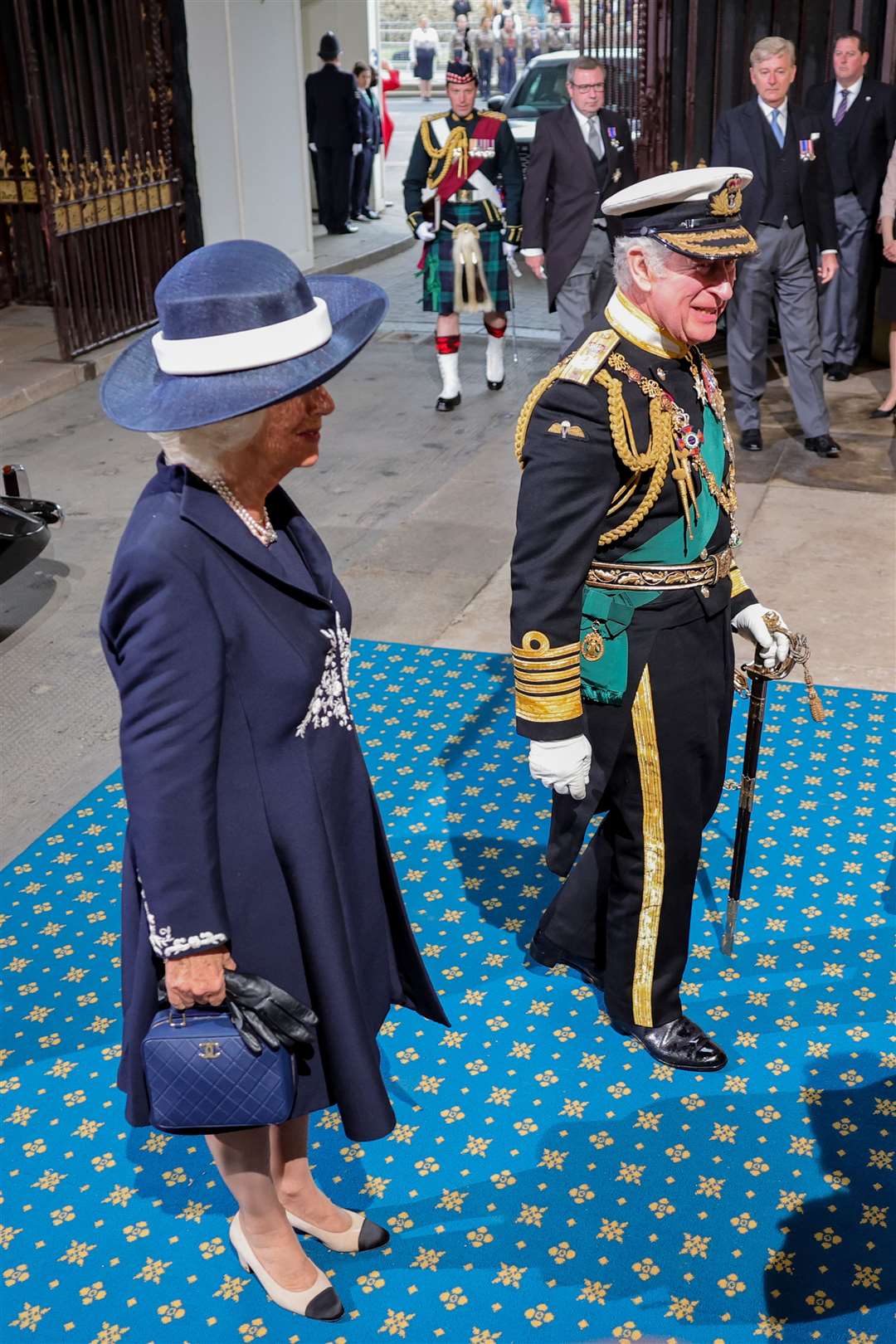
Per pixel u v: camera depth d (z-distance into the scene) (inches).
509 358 359.6
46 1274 98.9
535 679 102.9
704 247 94.0
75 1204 105.0
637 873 112.0
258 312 72.0
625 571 103.7
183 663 72.0
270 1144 94.6
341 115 510.9
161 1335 93.8
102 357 355.6
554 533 100.4
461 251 303.9
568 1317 94.2
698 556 104.3
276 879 79.3
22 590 220.2
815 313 264.4
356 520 247.9
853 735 168.9
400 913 90.8
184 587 72.2
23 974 131.0
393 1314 94.8
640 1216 102.3
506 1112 112.9
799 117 253.4
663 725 105.9
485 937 134.7
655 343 99.7
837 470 262.1
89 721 179.6
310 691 78.7
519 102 543.5
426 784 161.8
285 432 75.4
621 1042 120.6
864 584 211.0
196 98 385.7
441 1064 118.3
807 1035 120.5
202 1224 103.0
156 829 72.7
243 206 415.5
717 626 108.0
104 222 359.3
